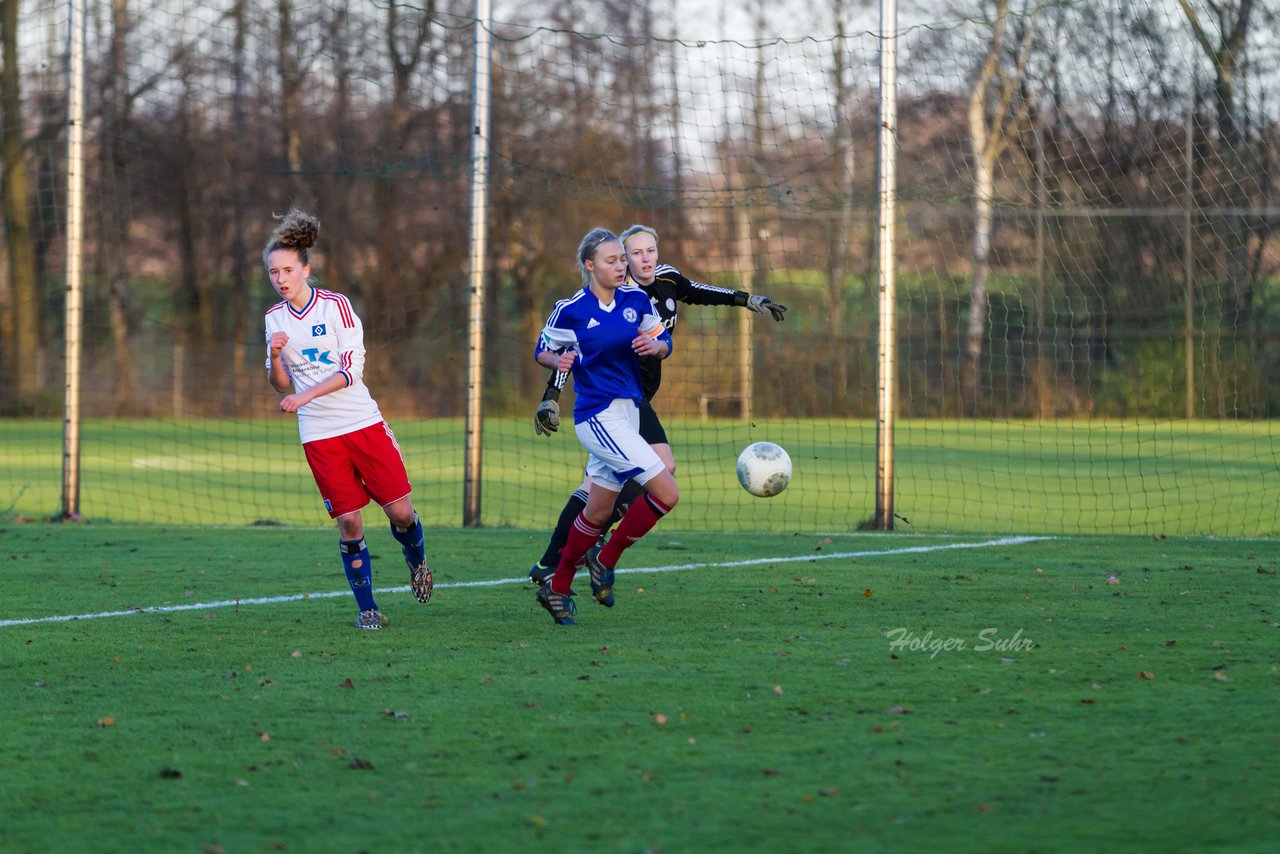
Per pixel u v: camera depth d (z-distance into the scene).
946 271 92.69
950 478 52.66
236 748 13.38
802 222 95.19
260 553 29.30
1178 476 52.09
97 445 70.56
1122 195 83.06
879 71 34.81
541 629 20.06
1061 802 11.43
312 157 96.12
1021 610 21.30
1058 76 67.31
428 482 51.59
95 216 94.31
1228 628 19.42
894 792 11.77
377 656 18.03
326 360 19.94
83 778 12.41
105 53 80.62
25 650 18.55
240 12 83.69
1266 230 84.44
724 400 92.38
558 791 11.91
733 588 23.97
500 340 103.31
